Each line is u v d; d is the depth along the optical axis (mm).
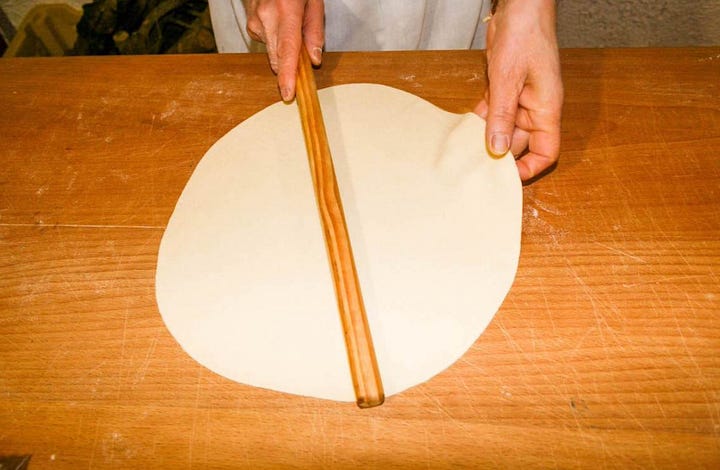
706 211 664
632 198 679
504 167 694
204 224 694
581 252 643
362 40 1005
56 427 571
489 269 634
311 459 546
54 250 688
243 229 687
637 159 710
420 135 747
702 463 528
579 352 584
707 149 713
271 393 580
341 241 566
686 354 578
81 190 733
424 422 558
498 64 680
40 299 652
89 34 1463
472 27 1027
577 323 600
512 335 597
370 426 559
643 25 1345
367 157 730
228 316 628
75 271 671
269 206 702
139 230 698
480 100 778
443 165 713
